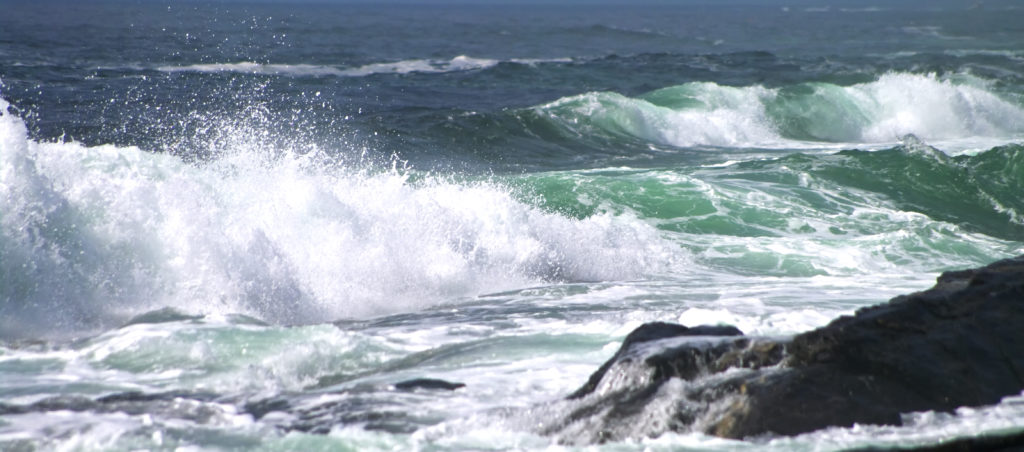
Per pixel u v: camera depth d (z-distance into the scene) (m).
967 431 7.23
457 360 11.48
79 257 15.24
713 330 9.38
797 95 50.62
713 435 7.34
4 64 57.66
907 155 32.81
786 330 12.45
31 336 13.56
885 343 8.34
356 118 41.31
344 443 7.67
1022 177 32.12
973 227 28.34
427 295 17.73
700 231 24.59
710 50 128.25
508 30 162.38
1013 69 80.88
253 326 12.94
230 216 17.30
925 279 18.83
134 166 18.91
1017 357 8.45
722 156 40.09
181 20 137.50
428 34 138.00
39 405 8.84
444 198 21.33
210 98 46.94
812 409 7.48
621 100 44.62
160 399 9.11
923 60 92.75
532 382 10.23
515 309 16.00
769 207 26.44
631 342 9.05
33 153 16.42
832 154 33.84
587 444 7.48
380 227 18.73
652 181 27.98
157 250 15.85
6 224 14.78
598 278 19.69
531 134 41.06
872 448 6.97
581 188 27.41
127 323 14.35
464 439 7.74
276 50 85.19
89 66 60.47
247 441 7.73
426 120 41.09
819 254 21.39
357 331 14.10
